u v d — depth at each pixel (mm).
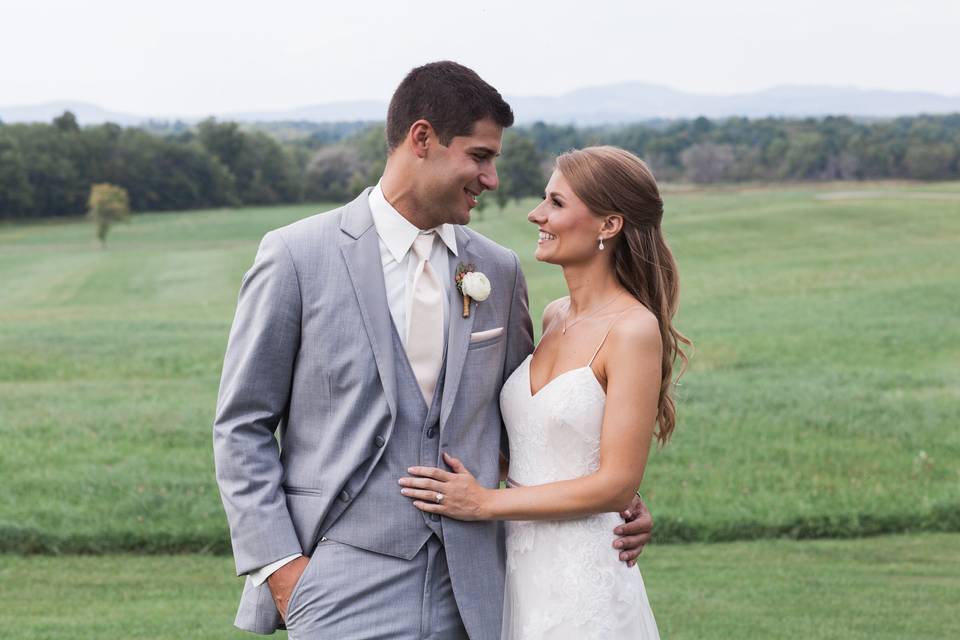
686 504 8492
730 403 12578
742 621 5547
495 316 2775
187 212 76250
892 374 14992
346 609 2510
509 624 2871
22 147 72375
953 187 66188
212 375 16344
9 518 7922
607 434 2686
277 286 2541
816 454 10258
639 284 2869
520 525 2854
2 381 15742
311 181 82812
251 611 2678
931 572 6785
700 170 79000
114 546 7680
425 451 2586
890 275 27078
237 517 2518
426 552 2586
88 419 11797
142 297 32812
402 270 2609
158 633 5285
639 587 2906
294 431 2617
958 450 10469
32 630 5305
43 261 45219
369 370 2527
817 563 7121
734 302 24016
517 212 60094
